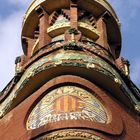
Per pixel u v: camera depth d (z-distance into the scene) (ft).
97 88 95.50
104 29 119.14
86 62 95.86
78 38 103.71
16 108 98.32
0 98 103.60
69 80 94.32
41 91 94.53
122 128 90.84
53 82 94.58
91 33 117.39
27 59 114.11
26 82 96.68
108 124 88.22
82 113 88.63
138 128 97.81
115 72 100.42
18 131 90.68
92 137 83.82
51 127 84.48
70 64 94.84
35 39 123.54
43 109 91.71
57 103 90.94
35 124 89.66
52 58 97.19
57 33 116.37
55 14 119.96
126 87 101.14
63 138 83.30
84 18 121.39
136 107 101.14
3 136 93.76
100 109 92.22
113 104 95.61
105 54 104.73
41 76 96.32
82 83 94.27
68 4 120.57
